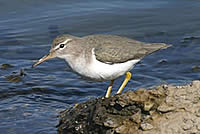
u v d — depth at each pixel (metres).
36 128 12.93
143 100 11.45
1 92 15.41
